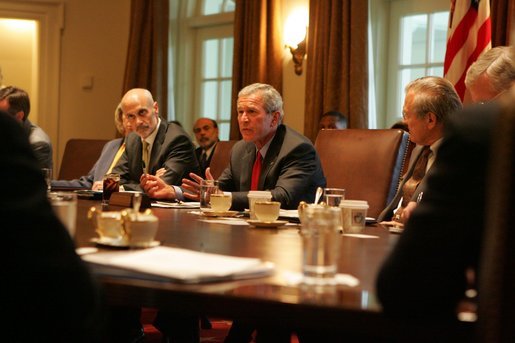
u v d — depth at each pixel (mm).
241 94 3150
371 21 5402
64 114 7453
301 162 3018
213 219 2270
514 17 4070
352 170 2990
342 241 1784
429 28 5227
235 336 2531
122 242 1416
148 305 1043
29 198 894
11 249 874
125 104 3965
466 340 930
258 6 5879
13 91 4625
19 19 7352
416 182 2705
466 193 962
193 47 7211
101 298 994
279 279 1132
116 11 7512
